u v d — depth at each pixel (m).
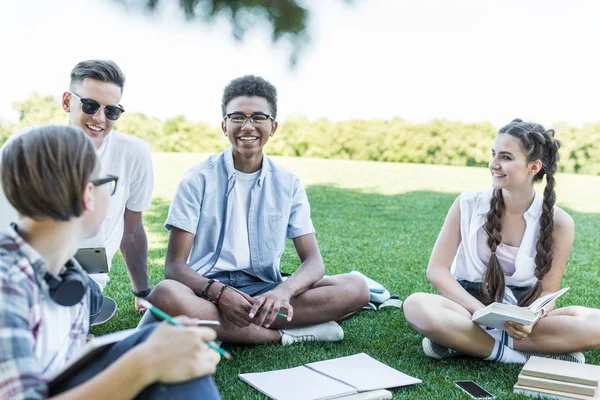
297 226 3.41
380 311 3.79
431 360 3.01
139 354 1.41
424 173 12.43
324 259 5.17
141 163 3.25
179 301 2.86
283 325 3.19
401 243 5.97
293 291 3.07
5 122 12.52
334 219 7.30
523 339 2.94
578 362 2.95
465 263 3.27
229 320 2.95
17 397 1.30
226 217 3.28
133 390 1.40
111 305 3.23
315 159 14.38
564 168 13.15
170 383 1.47
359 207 8.30
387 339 3.31
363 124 14.99
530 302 3.12
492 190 3.25
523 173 3.05
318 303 3.20
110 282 4.25
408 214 7.84
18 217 1.52
